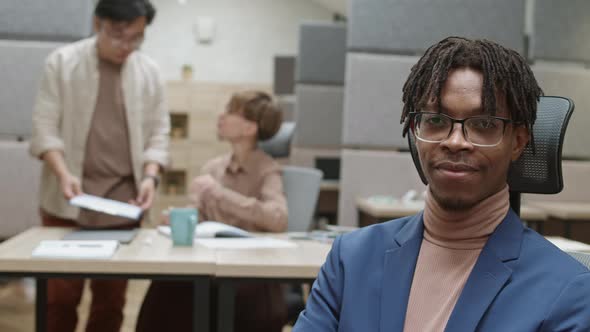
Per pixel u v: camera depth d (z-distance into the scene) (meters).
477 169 0.83
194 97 8.77
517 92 0.84
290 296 2.24
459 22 3.64
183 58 10.02
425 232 0.92
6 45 3.46
